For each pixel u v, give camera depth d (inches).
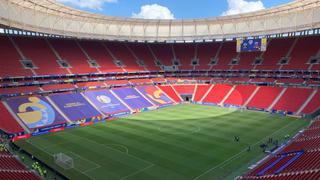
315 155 1272.1
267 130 2165.4
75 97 2842.0
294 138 1921.8
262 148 1745.8
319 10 3019.2
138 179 1339.8
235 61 3814.0
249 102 3122.5
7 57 2888.8
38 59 3085.6
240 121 2471.7
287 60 3420.3
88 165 1502.2
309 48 3408.0
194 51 4202.8
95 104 2847.0
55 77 3011.8
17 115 2284.7
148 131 2159.2
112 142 1889.8
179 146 1795.0
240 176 1348.4
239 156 1621.6
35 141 1934.1
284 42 3695.9
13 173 1202.0
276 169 1262.3
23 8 2925.7
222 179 1337.4
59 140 1952.5
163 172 1416.1
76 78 3169.3
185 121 2485.2
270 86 3245.6
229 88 3491.6
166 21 3988.7
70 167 1464.1
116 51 3902.6
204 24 4069.9
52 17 3309.5
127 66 3727.9
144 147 1781.5
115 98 3080.7
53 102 2635.3
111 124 2409.0
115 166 1489.9
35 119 2303.2
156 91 3540.8
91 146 1812.3
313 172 1043.9
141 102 3166.8
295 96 2930.6
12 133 2033.7
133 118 2640.3
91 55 3592.5
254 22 3703.3
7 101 2423.7
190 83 3777.1
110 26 3966.5
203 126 2295.8
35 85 2807.6
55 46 3405.5
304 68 3184.1
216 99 3403.1
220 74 3747.5
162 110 3036.4
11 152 1707.7
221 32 3998.5
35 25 3115.2
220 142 1873.8
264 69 3472.0
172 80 3823.8
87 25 3735.2
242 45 3157.0
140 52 4097.0
